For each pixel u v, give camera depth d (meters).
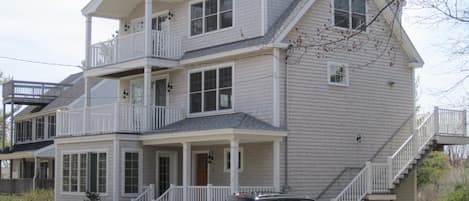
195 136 25.59
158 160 29.03
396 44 29.83
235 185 24.00
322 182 26.55
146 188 27.83
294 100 26.09
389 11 28.73
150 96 29.64
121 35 33.78
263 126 25.19
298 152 25.98
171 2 30.86
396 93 29.64
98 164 28.70
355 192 25.02
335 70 27.55
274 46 25.56
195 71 29.17
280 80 25.80
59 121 31.48
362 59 28.48
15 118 52.50
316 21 27.02
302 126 26.20
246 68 26.97
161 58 29.14
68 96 47.66
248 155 26.83
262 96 26.17
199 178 29.41
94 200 27.89
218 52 27.58
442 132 28.08
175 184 29.33
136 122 28.41
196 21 29.78
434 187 45.62
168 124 29.02
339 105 27.48
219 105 27.97
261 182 26.12
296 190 25.75
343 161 27.33
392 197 25.91
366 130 28.27
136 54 29.56
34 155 43.72
